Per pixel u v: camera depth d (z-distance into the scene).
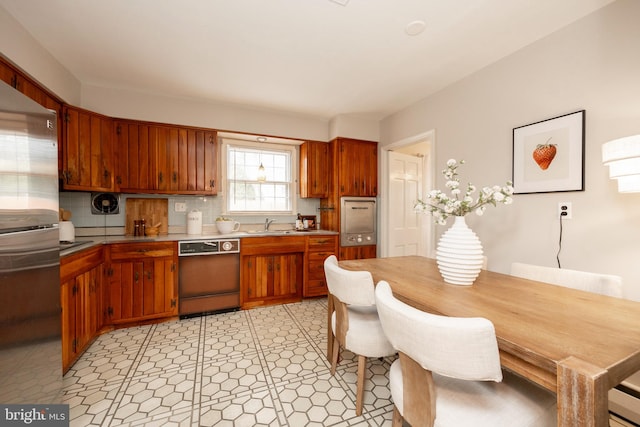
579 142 1.73
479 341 0.72
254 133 3.36
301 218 3.90
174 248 2.69
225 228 3.23
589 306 1.11
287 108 3.32
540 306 1.11
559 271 1.51
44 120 1.32
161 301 2.63
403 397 0.98
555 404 0.94
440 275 1.66
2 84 1.04
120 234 2.95
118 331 2.45
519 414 0.88
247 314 2.91
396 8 1.66
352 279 1.37
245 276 3.05
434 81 2.63
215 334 2.42
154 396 1.60
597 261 1.67
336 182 3.60
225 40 1.99
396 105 3.22
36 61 1.95
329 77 2.55
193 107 3.06
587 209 1.71
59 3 1.61
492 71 2.28
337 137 3.57
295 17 1.74
